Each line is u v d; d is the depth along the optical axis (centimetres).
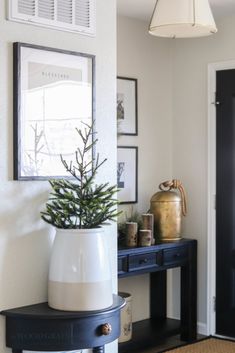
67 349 265
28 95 275
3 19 269
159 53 492
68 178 293
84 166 288
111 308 277
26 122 275
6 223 271
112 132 315
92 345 269
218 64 470
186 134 492
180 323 472
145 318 489
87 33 302
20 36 275
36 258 283
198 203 484
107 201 283
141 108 477
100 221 279
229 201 467
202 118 480
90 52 305
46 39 286
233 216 466
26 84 275
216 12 452
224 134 469
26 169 276
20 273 277
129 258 418
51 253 281
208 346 447
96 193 280
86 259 269
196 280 475
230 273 468
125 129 464
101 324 272
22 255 278
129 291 474
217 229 474
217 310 475
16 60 271
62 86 289
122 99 462
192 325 468
